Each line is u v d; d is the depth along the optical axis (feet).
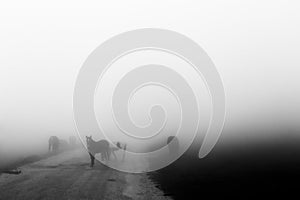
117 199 49.06
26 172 70.44
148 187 57.67
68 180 61.57
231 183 54.70
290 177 54.54
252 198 45.47
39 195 49.49
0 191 52.03
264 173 59.31
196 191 52.01
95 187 56.08
